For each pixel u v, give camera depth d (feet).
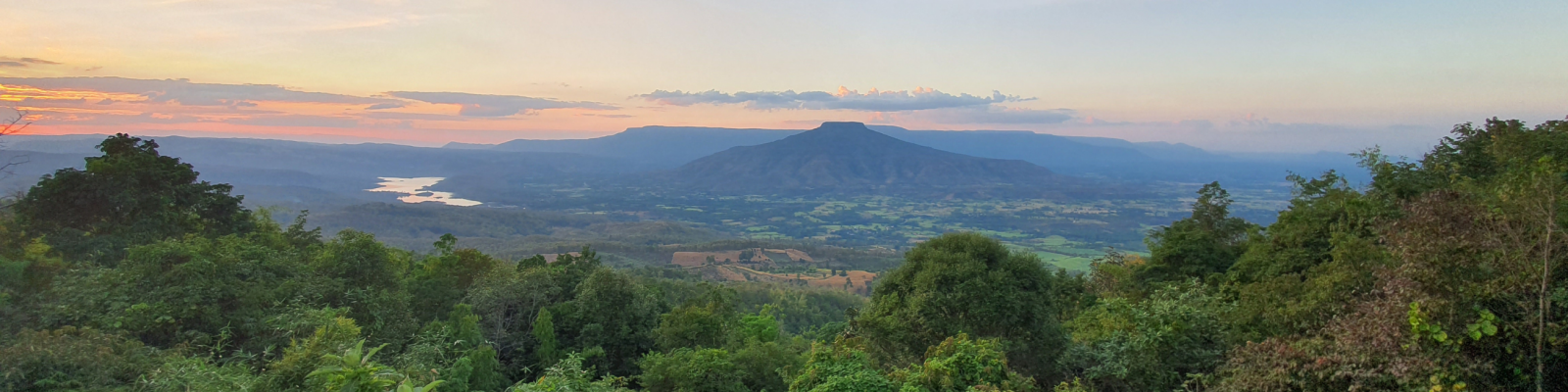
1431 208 23.11
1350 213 52.19
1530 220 21.80
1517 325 21.45
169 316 42.63
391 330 54.85
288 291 51.29
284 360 28.09
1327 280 32.58
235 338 46.21
